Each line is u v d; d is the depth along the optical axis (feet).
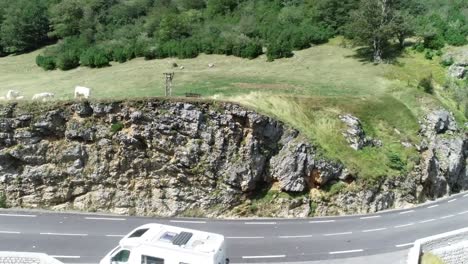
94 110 119.14
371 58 197.88
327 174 127.24
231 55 204.44
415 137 150.30
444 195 148.15
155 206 118.93
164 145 119.24
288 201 123.34
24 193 117.60
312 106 146.51
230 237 106.22
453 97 180.24
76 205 118.01
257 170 122.93
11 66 201.87
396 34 202.28
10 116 116.98
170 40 209.15
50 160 117.70
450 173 150.71
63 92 151.33
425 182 142.00
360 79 177.99
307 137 129.18
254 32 217.97
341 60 198.39
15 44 220.23
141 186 119.03
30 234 101.76
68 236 101.35
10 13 227.61
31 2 236.02
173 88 153.89
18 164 117.50
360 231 113.39
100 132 118.83
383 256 98.48
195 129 120.06
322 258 96.73
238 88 156.04
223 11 234.17
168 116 119.75
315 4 231.91
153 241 71.97
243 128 123.54
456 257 96.53
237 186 121.08
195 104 121.08
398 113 155.63
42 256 83.05
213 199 120.47
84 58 194.08
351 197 127.85
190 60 198.29
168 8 234.17
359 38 195.42
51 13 227.81
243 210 121.39
